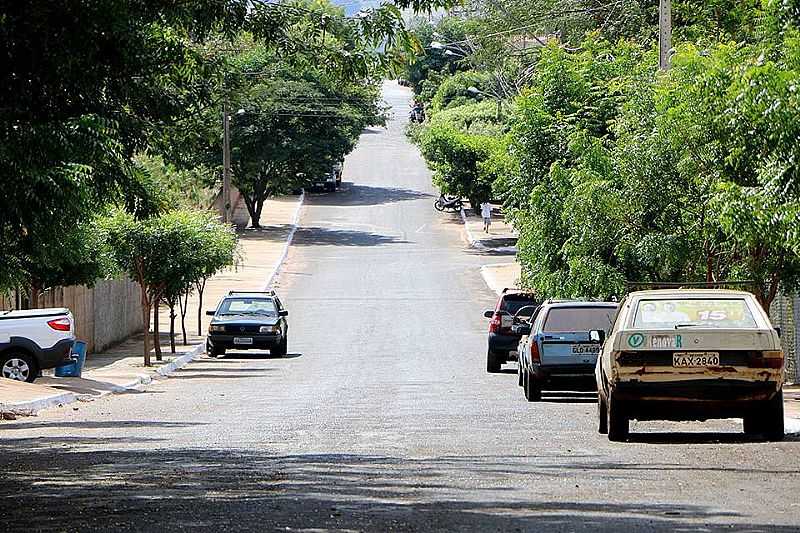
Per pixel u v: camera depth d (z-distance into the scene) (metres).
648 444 29.69
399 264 130.00
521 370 52.69
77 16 21.75
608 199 46.66
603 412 32.75
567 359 45.38
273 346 74.81
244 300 78.62
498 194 79.25
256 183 158.88
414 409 42.53
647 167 45.78
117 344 82.81
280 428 35.47
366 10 27.72
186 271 68.69
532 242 58.09
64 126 21.28
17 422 39.91
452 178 156.25
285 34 27.80
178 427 36.72
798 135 27.25
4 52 22.06
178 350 77.75
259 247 141.50
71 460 27.67
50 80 22.48
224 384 58.09
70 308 71.50
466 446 29.72
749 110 28.27
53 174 21.16
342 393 50.81
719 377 29.36
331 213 175.62
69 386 53.00
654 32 89.12
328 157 158.12
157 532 17.02
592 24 104.19
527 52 120.56
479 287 114.19
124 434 34.66
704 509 18.83
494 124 182.12
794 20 28.00
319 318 97.12
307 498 20.33
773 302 51.00
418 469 24.69
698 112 40.78
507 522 17.52
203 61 27.80
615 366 29.69
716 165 38.97
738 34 71.69
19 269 29.59
